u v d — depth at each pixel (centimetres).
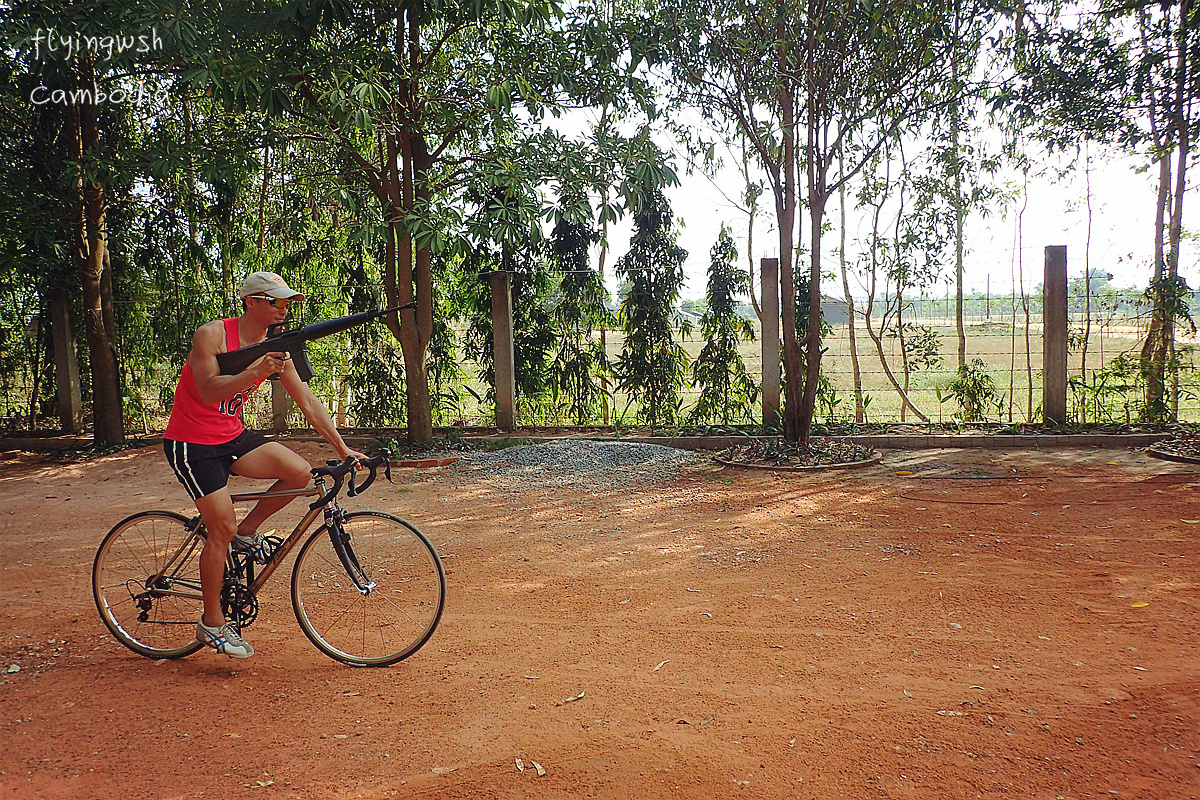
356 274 1165
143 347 1230
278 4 786
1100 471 820
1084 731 309
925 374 1158
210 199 1173
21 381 1268
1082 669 363
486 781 282
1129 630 407
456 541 611
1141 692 339
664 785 279
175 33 729
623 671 373
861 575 506
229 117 969
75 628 441
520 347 1159
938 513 663
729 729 317
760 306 1088
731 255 1109
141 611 405
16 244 982
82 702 349
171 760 300
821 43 866
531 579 514
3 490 855
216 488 365
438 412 1175
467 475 869
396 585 491
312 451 1022
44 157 1012
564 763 293
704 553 566
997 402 1091
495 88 803
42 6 798
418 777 286
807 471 855
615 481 828
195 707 343
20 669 385
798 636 411
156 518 407
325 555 520
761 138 895
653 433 1088
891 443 998
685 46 893
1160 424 1025
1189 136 945
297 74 830
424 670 377
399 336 1016
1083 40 945
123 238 1179
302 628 392
